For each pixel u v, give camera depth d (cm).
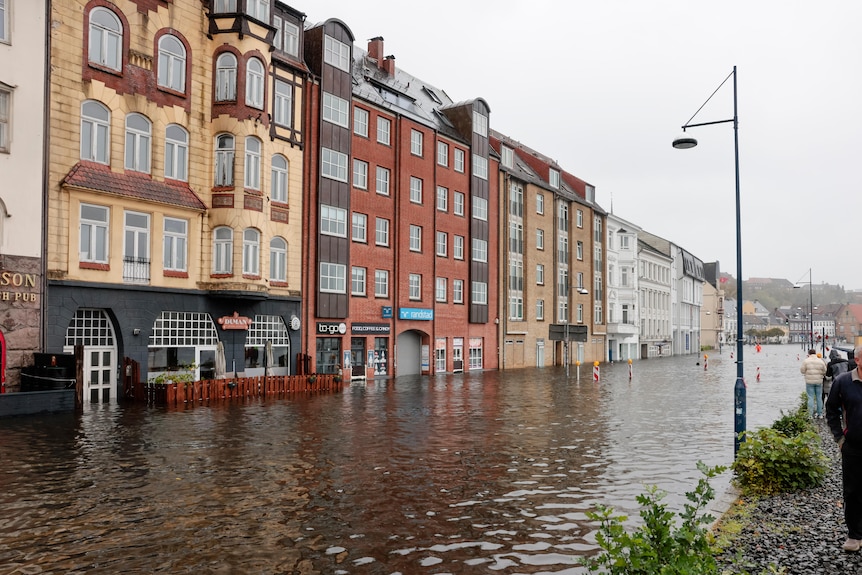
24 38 1961
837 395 695
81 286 2077
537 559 703
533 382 3275
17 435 1457
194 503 908
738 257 1273
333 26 3130
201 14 2505
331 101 3109
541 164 5209
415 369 3762
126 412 1870
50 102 2017
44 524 807
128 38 2247
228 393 2355
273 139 2778
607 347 6097
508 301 4588
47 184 1998
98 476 1062
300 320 2912
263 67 2625
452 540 763
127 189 2208
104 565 673
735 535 738
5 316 1886
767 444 990
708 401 2367
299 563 684
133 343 2231
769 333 15488
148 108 2302
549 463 1207
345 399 2333
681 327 8688
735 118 1332
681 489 1009
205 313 2498
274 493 968
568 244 5459
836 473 1070
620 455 1288
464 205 4162
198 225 2475
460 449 1344
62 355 1916
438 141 3956
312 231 2986
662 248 8150
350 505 908
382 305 3447
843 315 15725
